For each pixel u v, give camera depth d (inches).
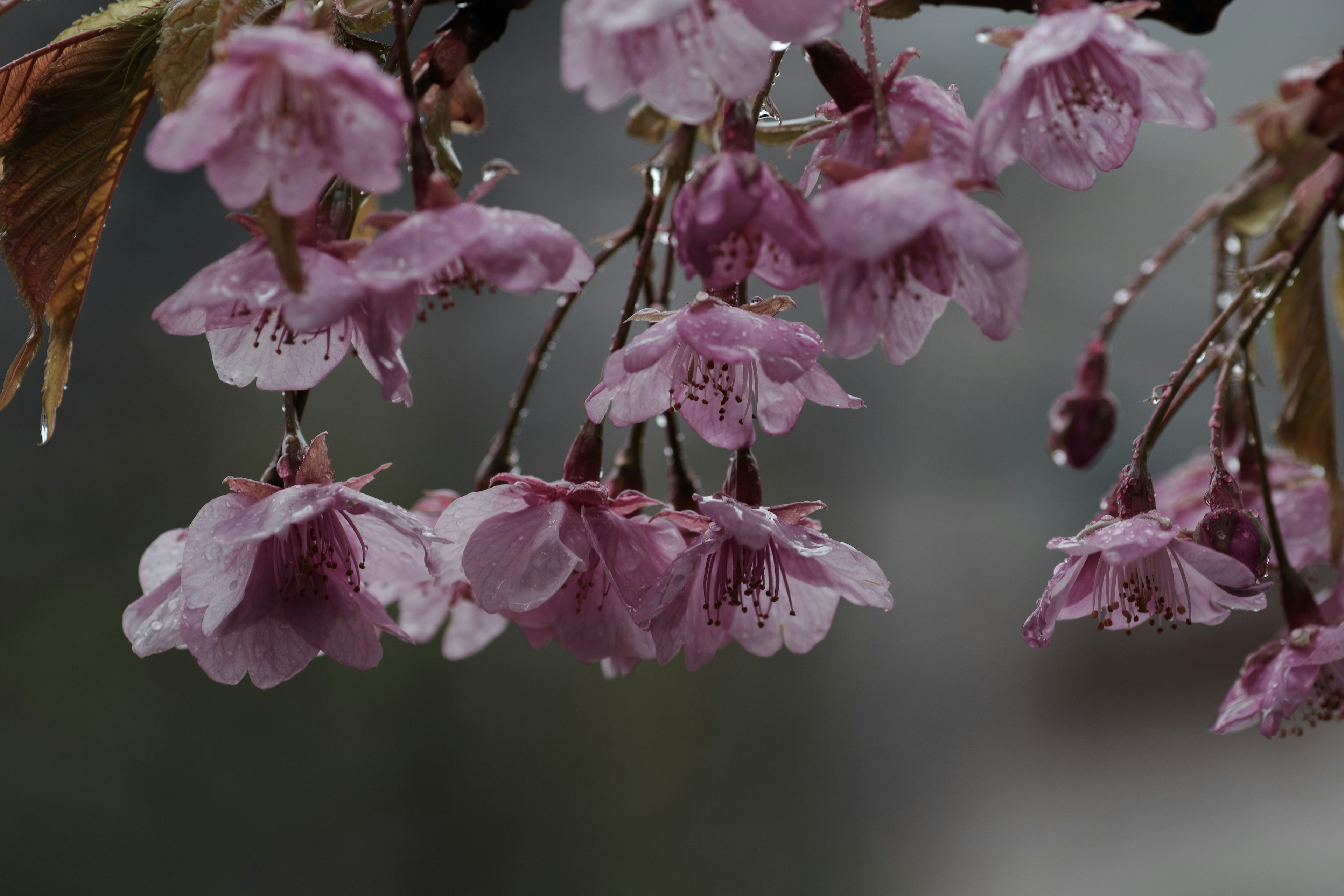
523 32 108.7
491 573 29.5
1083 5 28.7
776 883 91.2
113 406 93.9
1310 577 32.4
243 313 29.1
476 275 28.9
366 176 28.0
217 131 27.9
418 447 99.1
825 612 30.4
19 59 29.5
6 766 77.7
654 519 29.8
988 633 120.0
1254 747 116.5
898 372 124.0
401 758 86.7
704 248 28.4
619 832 88.3
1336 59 30.5
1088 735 118.2
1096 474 123.9
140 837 78.4
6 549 86.1
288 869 80.7
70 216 29.6
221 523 29.2
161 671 84.4
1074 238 122.5
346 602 29.7
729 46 28.4
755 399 29.9
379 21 29.2
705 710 97.2
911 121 29.1
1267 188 32.2
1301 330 31.8
